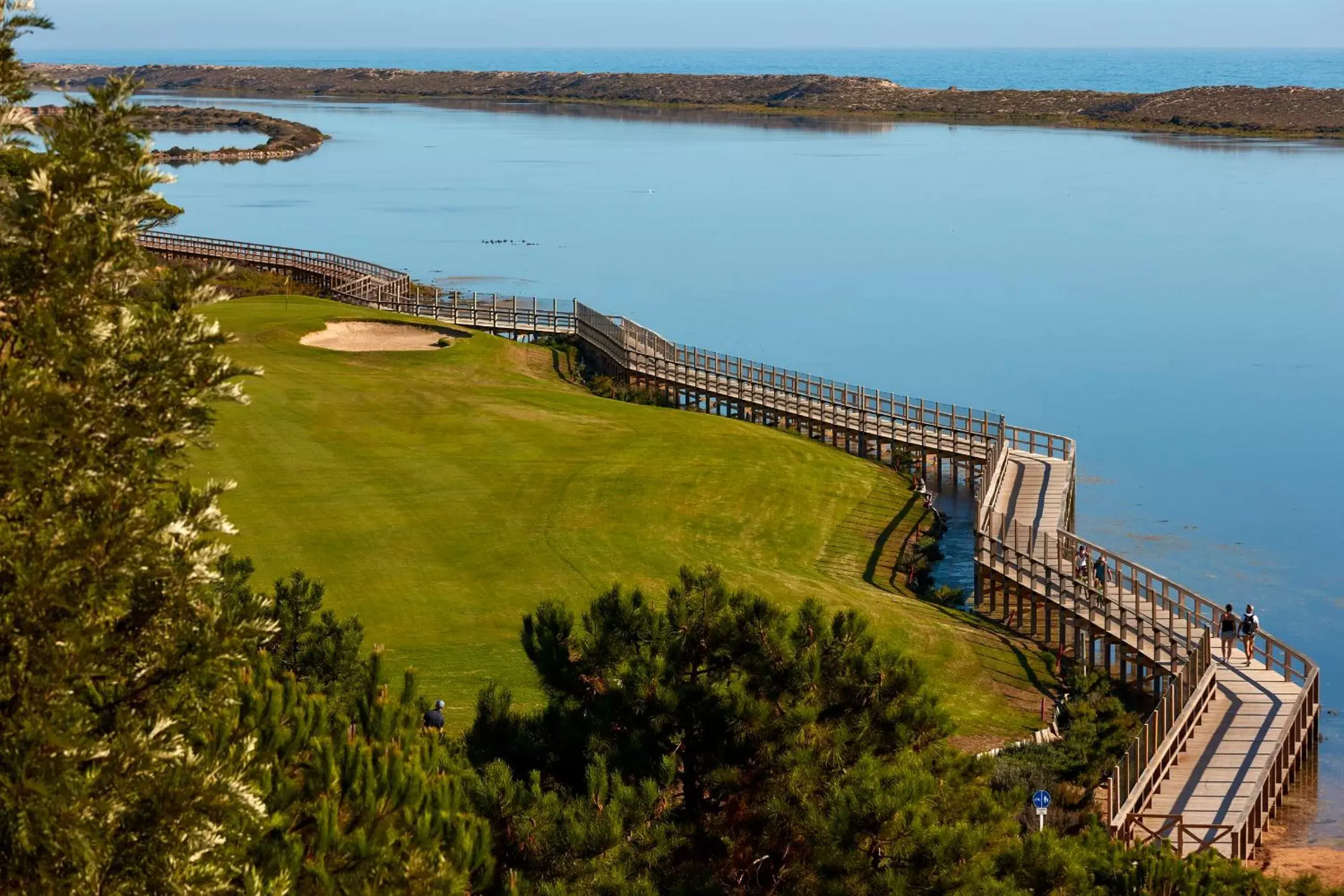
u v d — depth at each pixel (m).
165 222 14.05
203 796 12.83
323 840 15.41
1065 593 44.41
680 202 169.25
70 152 12.84
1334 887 30.20
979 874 18.70
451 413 63.25
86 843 11.66
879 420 66.00
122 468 12.95
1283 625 47.69
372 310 87.81
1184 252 130.38
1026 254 131.75
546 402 67.69
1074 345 94.50
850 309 107.38
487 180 192.88
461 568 43.53
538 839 18.73
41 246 12.79
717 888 19.56
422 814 17.03
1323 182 179.62
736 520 52.09
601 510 50.69
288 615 24.45
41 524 12.54
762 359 91.44
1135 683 42.28
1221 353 91.31
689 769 21.16
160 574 12.99
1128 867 22.91
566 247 136.00
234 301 89.75
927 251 134.12
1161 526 58.25
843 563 50.12
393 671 34.84
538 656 22.91
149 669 13.23
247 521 46.06
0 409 12.48
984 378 85.69
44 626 12.33
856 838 18.80
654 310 106.62
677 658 21.91
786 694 21.39
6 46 13.17
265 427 57.81
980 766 21.42
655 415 66.69
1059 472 58.88
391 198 172.50
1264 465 66.94
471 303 89.81
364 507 48.59
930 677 37.97
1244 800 33.06
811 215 158.00
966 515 59.00
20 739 11.84
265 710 18.00
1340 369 86.56
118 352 12.99
